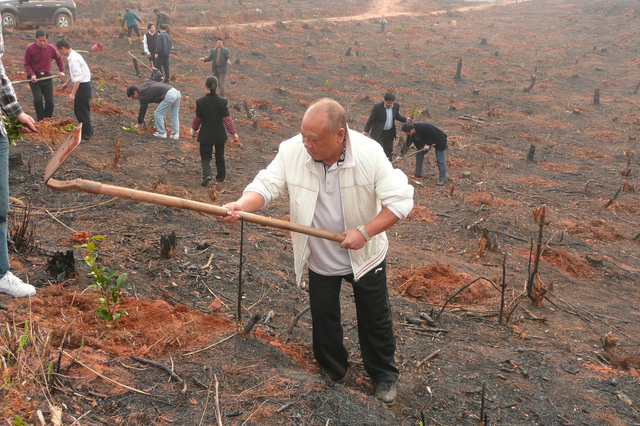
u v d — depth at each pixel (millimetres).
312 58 26500
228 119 8203
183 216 6184
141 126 10977
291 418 2564
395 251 6867
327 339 3258
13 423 2076
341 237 2850
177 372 2742
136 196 2475
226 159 10375
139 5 31438
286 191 3061
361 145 2855
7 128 3346
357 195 2930
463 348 4250
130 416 2373
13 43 17953
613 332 5195
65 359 2609
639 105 20859
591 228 8945
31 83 8961
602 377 4012
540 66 28266
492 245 7289
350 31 34594
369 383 3506
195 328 3209
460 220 8570
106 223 5504
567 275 6832
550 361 4180
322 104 2656
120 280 3156
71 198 6055
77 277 3885
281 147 2994
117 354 2811
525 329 4934
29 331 2703
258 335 3637
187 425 2389
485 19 43938
